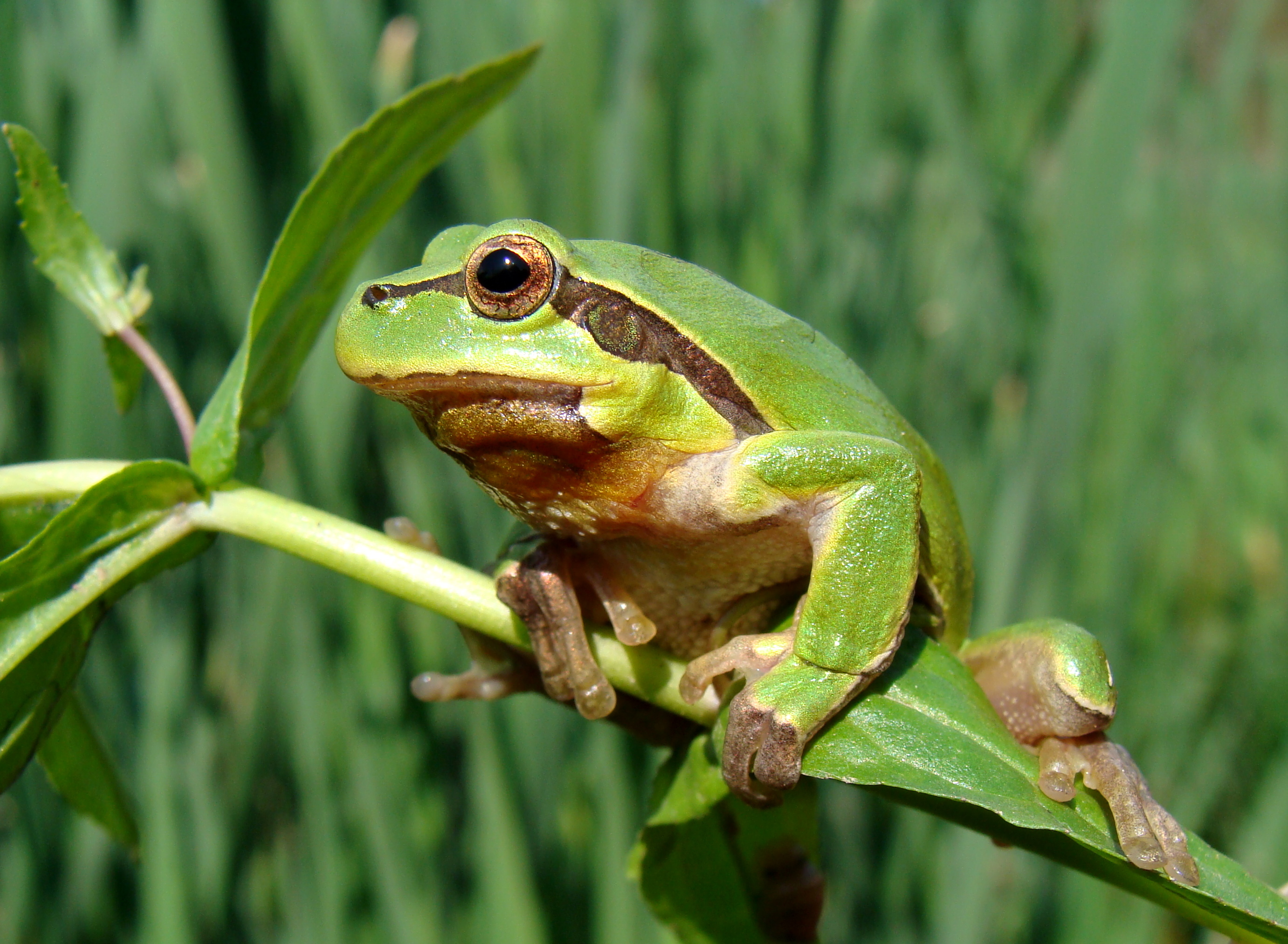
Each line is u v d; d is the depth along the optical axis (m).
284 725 0.35
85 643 0.27
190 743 0.34
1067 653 0.26
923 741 0.26
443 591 0.27
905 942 0.37
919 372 0.40
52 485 0.27
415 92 0.27
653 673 0.27
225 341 0.33
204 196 0.31
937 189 0.44
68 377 0.32
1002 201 0.38
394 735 0.34
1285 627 0.43
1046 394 0.32
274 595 0.33
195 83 0.31
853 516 0.26
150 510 0.26
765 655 0.26
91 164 0.32
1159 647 0.40
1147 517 0.37
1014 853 0.41
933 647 0.26
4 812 0.36
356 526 0.27
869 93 0.38
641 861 0.27
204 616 0.35
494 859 0.32
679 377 0.27
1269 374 0.47
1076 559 0.37
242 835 0.35
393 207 0.28
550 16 0.34
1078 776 0.26
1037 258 0.38
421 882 0.33
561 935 0.33
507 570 0.27
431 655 0.35
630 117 0.32
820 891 0.28
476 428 0.26
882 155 0.40
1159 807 0.26
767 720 0.26
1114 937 0.37
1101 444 0.37
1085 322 0.32
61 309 0.32
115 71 0.32
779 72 0.38
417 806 0.34
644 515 0.27
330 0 0.33
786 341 0.27
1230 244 0.47
